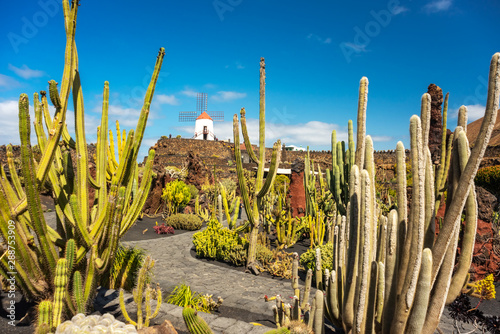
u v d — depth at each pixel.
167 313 4.39
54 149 3.50
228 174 43.22
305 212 15.71
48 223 12.91
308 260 8.62
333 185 7.43
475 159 2.07
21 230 3.55
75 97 4.10
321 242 11.91
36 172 3.39
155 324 4.08
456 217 2.18
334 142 7.59
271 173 8.25
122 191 3.98
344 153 7.35
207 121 86.88
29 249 3.62
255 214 9.02
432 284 2.32
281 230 12.19
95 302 4.66
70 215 4.07
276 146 8.20
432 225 2.50
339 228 3.97
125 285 5.59
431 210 2.51
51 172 4.15
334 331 4.40
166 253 10.91
